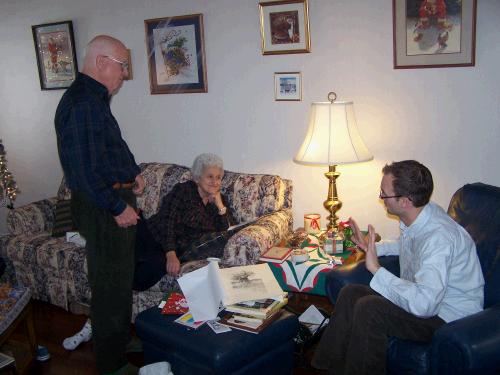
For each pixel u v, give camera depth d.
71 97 2.04
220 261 2.60
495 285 1.96
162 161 3.63
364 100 2.84
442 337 1.68
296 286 2.46
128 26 3.49
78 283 2.99
